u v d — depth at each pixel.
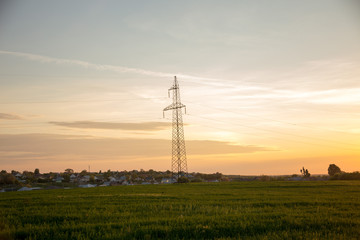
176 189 50.12
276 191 40.81
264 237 11.79
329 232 12.73
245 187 53.88
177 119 88.25
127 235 12.27
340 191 39.44
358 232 12.85
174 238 11.92
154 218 16.50
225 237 12.27
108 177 192.62
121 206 22.88
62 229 13.80
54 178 173.88
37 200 29.55
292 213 18.20
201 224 14.45
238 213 18.41
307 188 46.75
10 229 13.77
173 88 89.81
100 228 13.89
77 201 27.66
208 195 34.19
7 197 35.81
